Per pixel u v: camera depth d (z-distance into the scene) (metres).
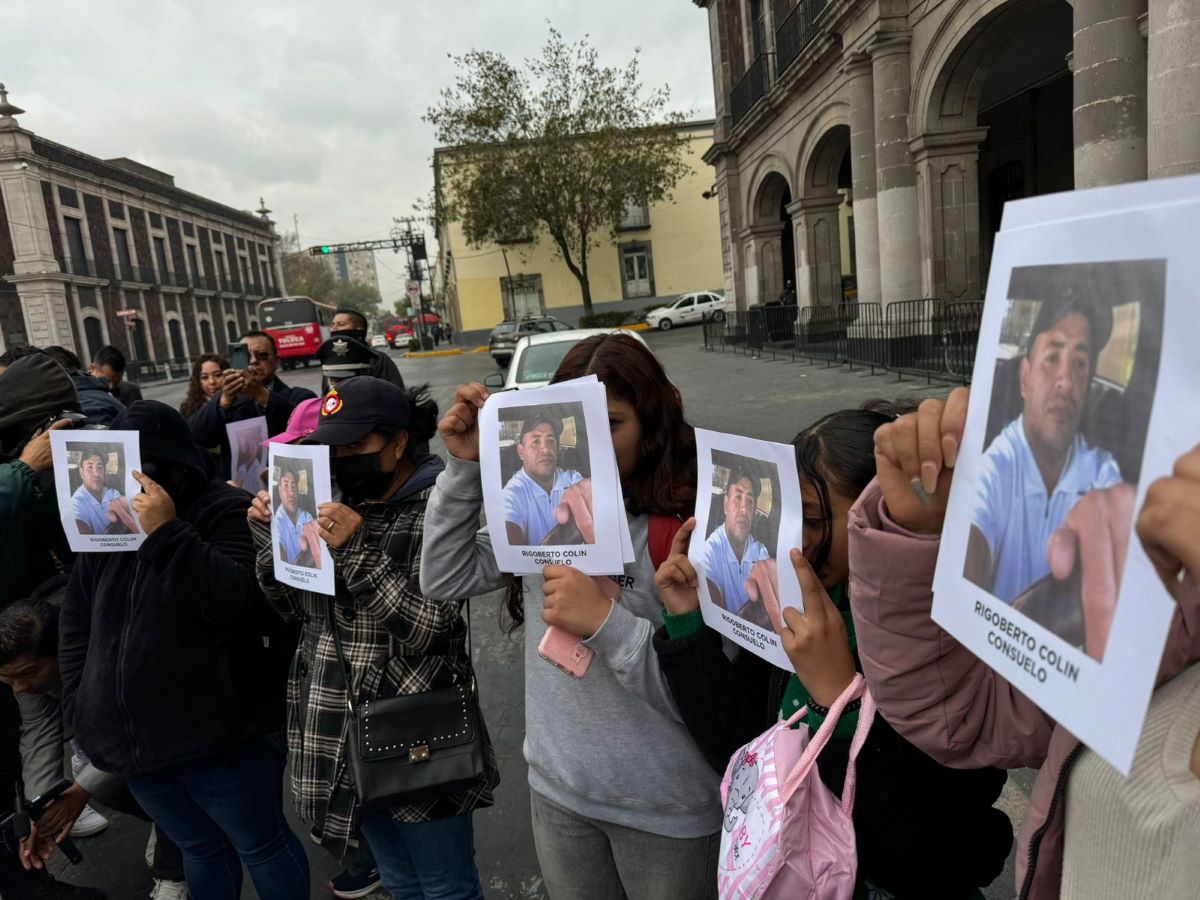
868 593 0.92
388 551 1.90
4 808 2.53
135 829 3.17
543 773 1.62
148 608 2.05
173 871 2.57
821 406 9.98
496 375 8.79
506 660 4.08
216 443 4.30
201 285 50.69
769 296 19.55
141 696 2.05
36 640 2.44
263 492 2.10
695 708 1.34
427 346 39.91
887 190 11.59
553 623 1.40
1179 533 0.47
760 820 1.08
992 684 0.94
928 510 0.85
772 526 1.17
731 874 1.10
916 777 1.08
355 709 1.90
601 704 1.51
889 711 0.96
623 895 1.67
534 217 30.72
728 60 19.83
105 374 6.11
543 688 1.61
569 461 1.41
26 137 34.50
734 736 1.36
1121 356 0.53
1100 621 0.55
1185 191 0.48
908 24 11.05
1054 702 0.59
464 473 1.63
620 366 1.48
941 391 9.99
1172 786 0.67
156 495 2.01
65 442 2.15
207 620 2.03
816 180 15.71
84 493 2.14
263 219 62.12
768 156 17.69
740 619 1.25
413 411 2.09
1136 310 0.52
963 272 11.29
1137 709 0.52
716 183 21.73
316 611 2.01
